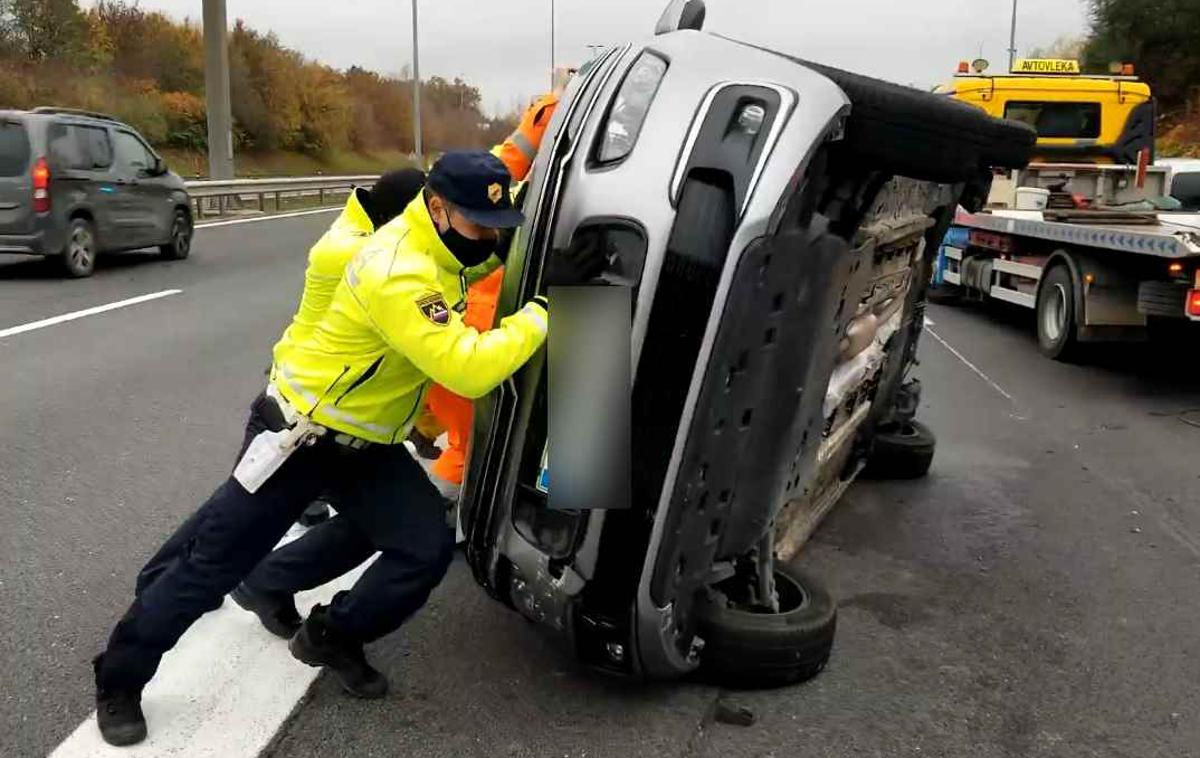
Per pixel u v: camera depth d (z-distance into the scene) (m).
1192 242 7.48
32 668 3.56
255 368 8.12
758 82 2.93
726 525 3.23
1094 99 11.84
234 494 3.08
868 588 4.47
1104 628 4.14
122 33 41.19
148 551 4.57
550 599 3.15
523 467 3.12
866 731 3.34
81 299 11.06
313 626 3.38
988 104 11.85
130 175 13.62
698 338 2.86
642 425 2.94
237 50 44.25
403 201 3.49
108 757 3.07
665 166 2.89
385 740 3.21
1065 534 5.17
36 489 5.30
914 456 5.90
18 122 11.97
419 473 3.31
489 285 3.85
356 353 2.99
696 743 3.24
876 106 3.17
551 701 3.44
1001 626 4.13
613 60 3.17
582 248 2.93
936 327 11.52
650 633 3.12
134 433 6.32
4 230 11.95
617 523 3.02
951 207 4.81
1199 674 3.78
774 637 3.44
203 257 15.35
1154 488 5.90
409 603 3.26
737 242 2.80
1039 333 9.93
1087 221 9.34
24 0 34.91
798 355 3.09
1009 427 7.21
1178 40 40.56
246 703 3.38
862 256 3.44
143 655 3.08
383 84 56.59
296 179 26.31
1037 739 3.34
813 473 3.88
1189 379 8.88
